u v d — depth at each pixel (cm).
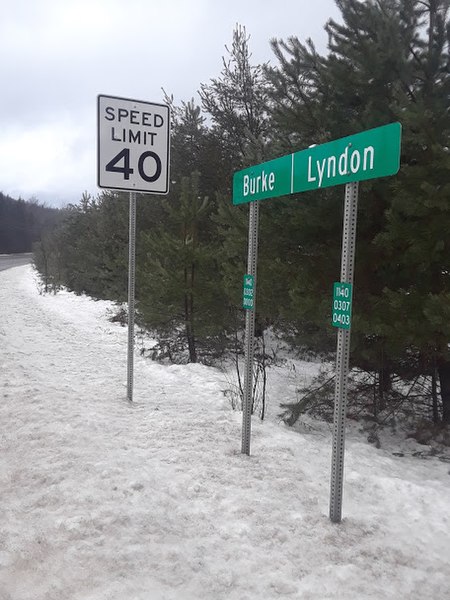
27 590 235
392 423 584
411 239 499
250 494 354
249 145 714
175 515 317
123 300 1431
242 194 444
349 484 389
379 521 332
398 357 592
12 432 452
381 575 274
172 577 254
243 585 254
